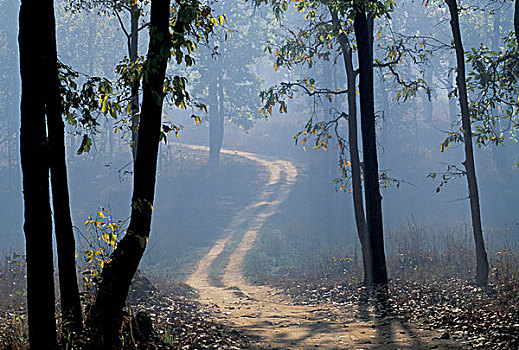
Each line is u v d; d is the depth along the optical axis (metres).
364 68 15.07
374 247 15.05
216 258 31.44
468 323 9.12
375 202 15.13
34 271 5.84
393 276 18.17
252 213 42.12
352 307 13.86
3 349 7.04
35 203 5.81
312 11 18.11
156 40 7.00
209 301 17.41
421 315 10.78
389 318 11.11
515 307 9.78
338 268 22.16
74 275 7.13
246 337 9.77
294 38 18.41
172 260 31.23
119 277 7.10
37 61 5.85
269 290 21.42
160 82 7.20
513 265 16.03
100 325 6.86
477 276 14.40
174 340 8.55
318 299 17.05
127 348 7.14
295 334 10.09
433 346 7.98
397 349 8.03
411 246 22.89
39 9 5.90
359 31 15.02
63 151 7.00
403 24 47.47
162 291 17.66
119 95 8.09
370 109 15.13
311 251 30.91
